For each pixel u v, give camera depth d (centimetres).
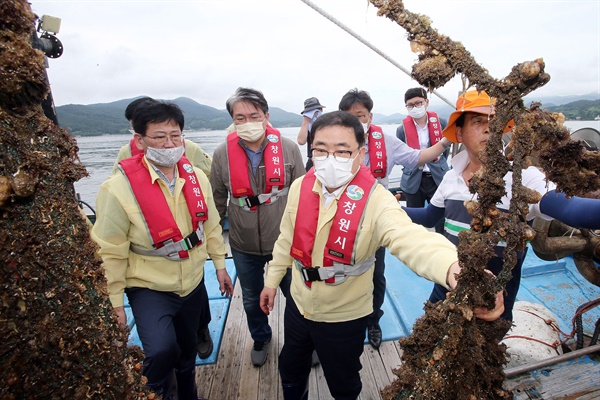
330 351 174
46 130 73
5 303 68
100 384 78
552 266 371
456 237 186
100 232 182
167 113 186
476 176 89
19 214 68
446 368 90
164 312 189
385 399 102
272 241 248
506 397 95
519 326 248
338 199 165
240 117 239
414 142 437
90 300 77
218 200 273
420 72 90
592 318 300
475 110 157
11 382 69
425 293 349
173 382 195
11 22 66
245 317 324
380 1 90
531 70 79
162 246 191
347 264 161
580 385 192
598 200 116
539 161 96
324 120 160
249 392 243
